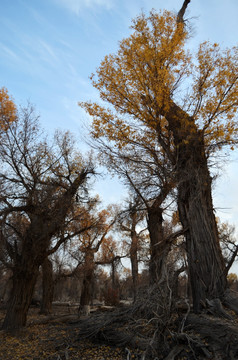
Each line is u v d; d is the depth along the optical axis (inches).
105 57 554.6
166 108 506.3
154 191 555.5
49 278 974.4
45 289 965.2
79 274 979.3
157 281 357.1
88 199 725.9
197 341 275.7
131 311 350.3
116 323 355.3
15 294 569.9
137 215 633.0
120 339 326.0
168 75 528.7
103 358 297.9
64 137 713.6
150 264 452.1
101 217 842.8
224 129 465.4
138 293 382.9
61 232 656.4
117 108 551.2
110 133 549.0
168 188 508.7
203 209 446.6
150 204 598.5
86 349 333.7
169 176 491.5
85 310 791.1
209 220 443.2
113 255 1208.8
